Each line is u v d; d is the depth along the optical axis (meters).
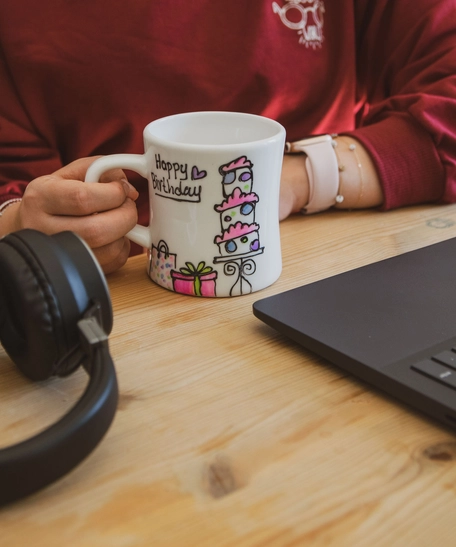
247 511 0.30
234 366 0.42
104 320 0.38
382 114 0.85
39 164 0.77
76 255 0.37
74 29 0.78
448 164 0.75
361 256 0.61
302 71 0.95
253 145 0.48
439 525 0.29
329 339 0.42
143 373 0.42
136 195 0.59
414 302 0.47
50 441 0.28
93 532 0.29
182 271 0.52
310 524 0.29
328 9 0.97
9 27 0.77
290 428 0.36
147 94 0.84
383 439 0.35
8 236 0.37
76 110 0.82
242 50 0.88
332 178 0.72
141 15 0.80
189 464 0.33
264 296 0.53
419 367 0.38
